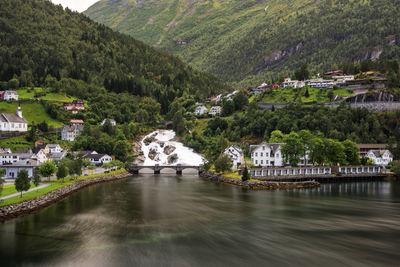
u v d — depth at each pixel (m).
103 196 88.25
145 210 70.88
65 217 62.84
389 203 81.06
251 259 42.50
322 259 42.62
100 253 43.97
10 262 40.81
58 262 41.03
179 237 51.34
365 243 49.09
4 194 74.06
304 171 129.62
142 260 41.84
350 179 130.38
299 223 60.72
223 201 83.06
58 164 120.19
